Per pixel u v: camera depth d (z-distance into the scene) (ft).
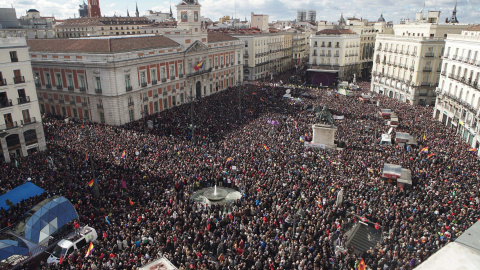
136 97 212.43
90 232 86.17
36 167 122.42
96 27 428.56
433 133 164.04
